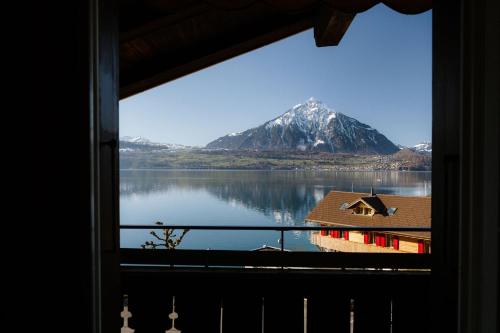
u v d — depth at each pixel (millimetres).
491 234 957
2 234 987
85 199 983
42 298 993
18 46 978
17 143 985
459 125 1005
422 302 1761
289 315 1789
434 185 1104
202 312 1803
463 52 987
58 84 980
